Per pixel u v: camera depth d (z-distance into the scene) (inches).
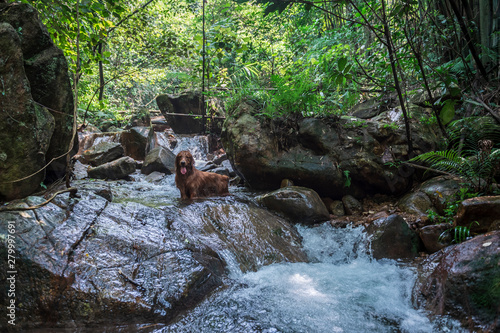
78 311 123.3
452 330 112.7
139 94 829.8
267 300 140.3
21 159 159.3
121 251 146.3
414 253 181.0
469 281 115.6
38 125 168.7
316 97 256.1
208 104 446.9
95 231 151.0
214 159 386.6
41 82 179.3
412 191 225.6
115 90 684.1
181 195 235.6
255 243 188.4
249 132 249.1
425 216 196.2
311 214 215.3
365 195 245.0
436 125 239.9
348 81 263.7
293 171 242.7
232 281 157.1
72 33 228.5
